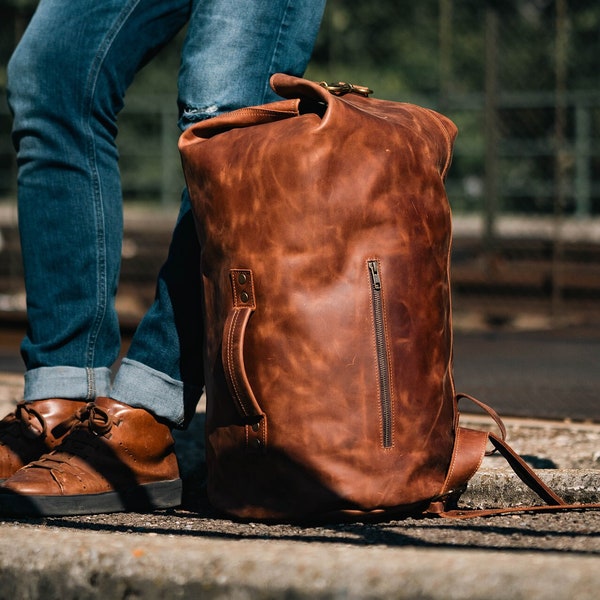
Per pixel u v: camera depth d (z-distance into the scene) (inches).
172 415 114.6
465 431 107.3
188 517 108.7
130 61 119.3
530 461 131.5
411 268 101.0
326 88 109.0
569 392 201.0
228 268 101.9
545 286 412.8
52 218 118.9
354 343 98.8
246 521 103.7
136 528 102.0
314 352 98.6
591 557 77.1
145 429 112.8
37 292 119.7
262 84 117.3
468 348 279.6
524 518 104.5
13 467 117.4
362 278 99.1
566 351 270.8
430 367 102.2
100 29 116.5
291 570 77.5
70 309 119.6
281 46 118.1
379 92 912.3
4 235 490.0
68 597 83.7
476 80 914.7
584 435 151.3
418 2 931.3
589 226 568.1
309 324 98.5
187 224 115.6
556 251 388.2
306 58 121.6
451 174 908.6
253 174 100.0
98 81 117.5
